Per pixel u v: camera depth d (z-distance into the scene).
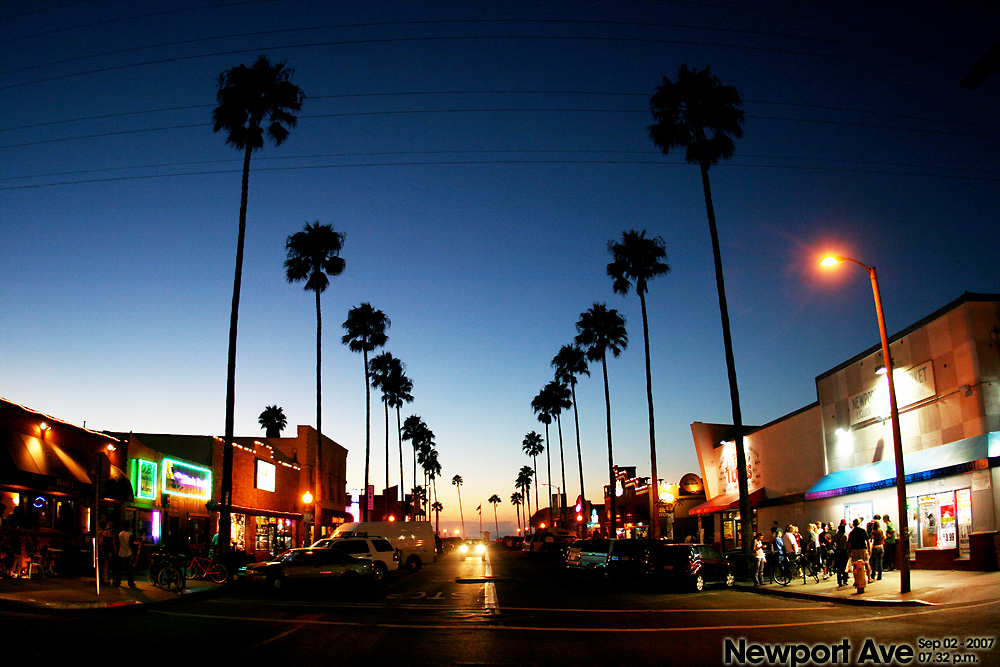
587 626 15.70
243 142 32.06
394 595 23.70
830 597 21.02
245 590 25.48
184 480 36.91
